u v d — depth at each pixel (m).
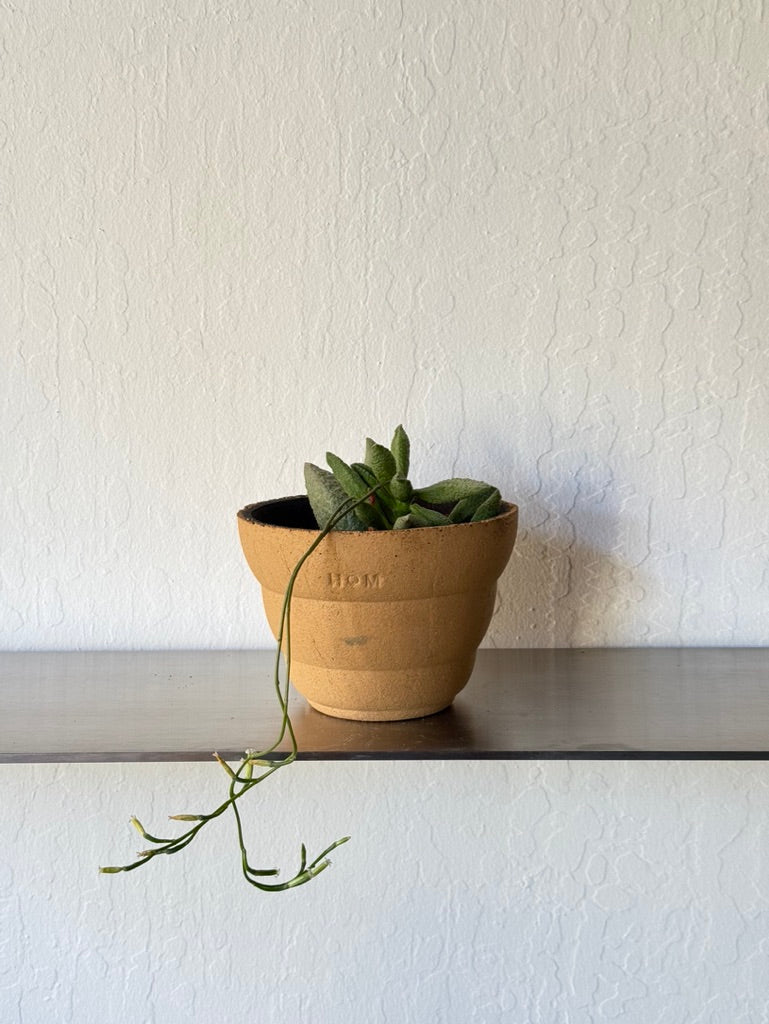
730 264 0.63
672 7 0.61
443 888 0.69
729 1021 0.70
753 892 0.68
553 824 0.68
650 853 0.68
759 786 0.68
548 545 0.66
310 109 0.62
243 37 0.62
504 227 0.63
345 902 0.69
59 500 0.66
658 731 0.54
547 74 0.62
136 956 0.69
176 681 0.62
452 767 0.68
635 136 0.62
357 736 0.53
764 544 0.66
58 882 0.69
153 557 0.67
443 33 0.62
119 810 0.68
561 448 0.65
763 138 0.62
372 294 0.64
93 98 0.62
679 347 0.64
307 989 0.70
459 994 0.70
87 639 0.68
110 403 0.65
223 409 0.65
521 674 0.63
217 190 0.63
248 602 0.67
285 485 0.66
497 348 0.64
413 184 0.63
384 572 0.50
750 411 0.65
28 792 0.68
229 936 0.69
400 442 0.55
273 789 0.68
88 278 0.64
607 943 0.69
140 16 0.62
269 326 0.64
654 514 0.66
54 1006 0.70
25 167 0.63
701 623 0.67
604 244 0.63
